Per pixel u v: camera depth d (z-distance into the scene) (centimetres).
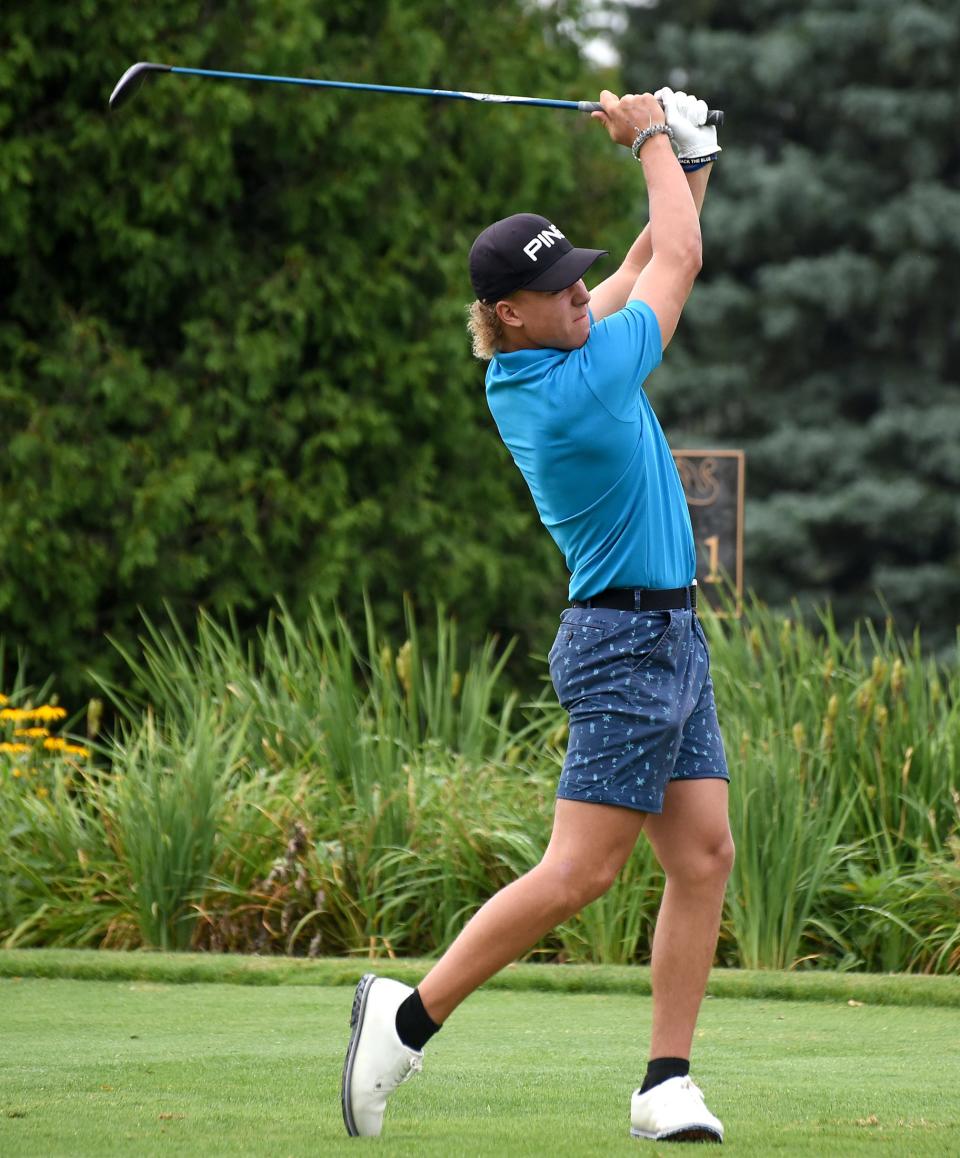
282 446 4203
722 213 7744
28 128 4031
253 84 4078
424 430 4428
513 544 4653
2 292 4197
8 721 2822
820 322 7812
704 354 7969
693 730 1111
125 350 4112
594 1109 1155
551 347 1085
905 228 7512
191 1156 970
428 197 4512
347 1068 1041
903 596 7381
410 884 2144
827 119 7950
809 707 2381
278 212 4284
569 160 4694
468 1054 1391
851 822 2239
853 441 7575
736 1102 1185
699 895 1102
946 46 7581
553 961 2075
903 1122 1105
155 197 4019
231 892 2127
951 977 1773
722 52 7944
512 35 4706
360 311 4253
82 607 3956
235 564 4100
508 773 2486
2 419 3966
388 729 2441
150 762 2325
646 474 1078
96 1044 1421
